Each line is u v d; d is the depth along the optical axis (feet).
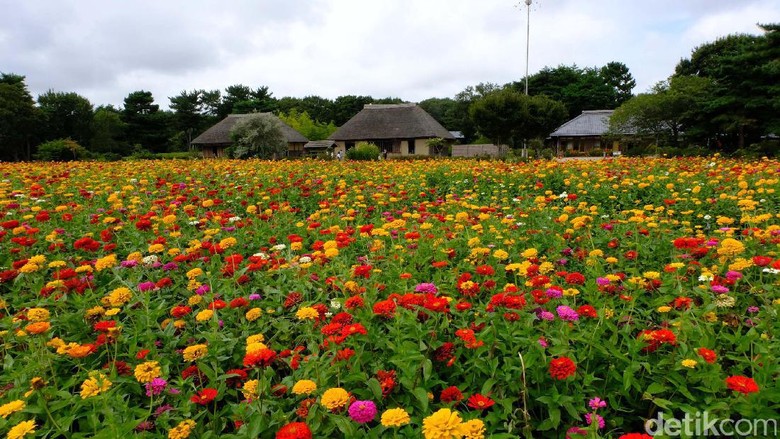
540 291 10.24
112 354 9.94
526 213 21.62
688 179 30.83
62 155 106.32
